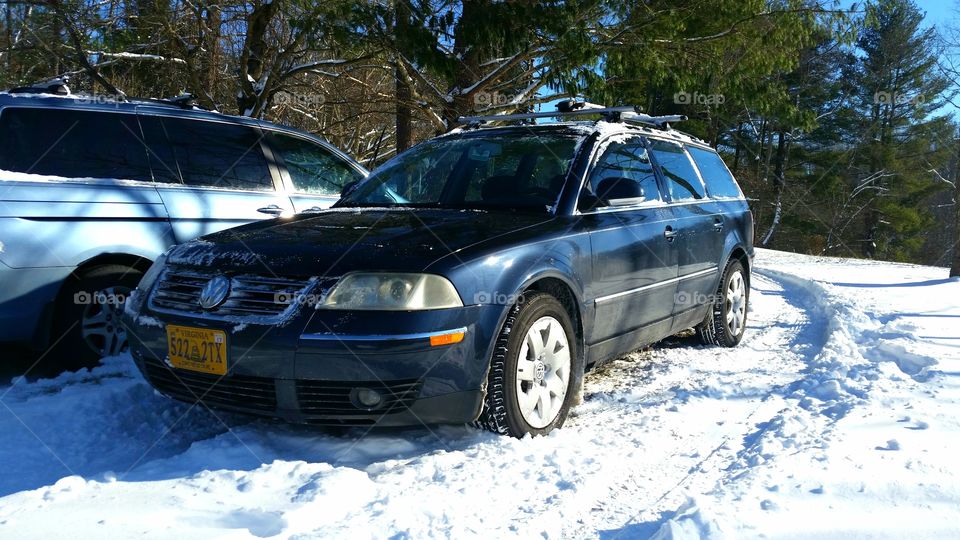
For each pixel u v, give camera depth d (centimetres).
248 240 319
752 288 973
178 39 1085
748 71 1233
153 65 1225
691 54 1142
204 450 297
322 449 307
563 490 264
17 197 390
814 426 320
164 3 1054
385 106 1380
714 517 213
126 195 436
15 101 418
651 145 476
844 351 491
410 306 277
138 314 318
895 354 462
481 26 888
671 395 398
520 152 414
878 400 349
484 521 238
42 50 1087
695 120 1831
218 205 482
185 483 261
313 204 547
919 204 3819
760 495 234
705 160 559
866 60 3628
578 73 995
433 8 916
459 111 998
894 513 218
